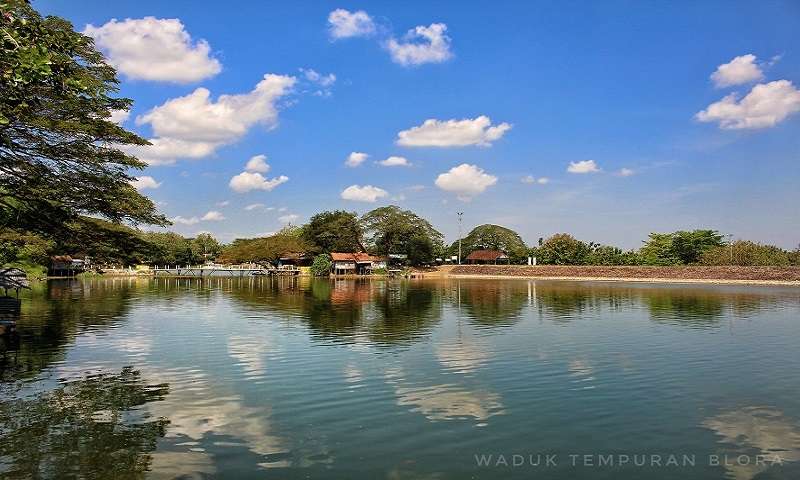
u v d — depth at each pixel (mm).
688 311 40344
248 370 19281
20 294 53125
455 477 10469
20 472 10484
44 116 19547
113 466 10797
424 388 16906
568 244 127562
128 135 22359
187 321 32812
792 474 10680
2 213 22312
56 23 19312
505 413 14391
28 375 18375
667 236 120688
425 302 48000
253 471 10633
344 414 14242
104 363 20375
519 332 28641
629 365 20375
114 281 86062
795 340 26266
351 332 28484
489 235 157500
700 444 12234
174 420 13656
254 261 136375
